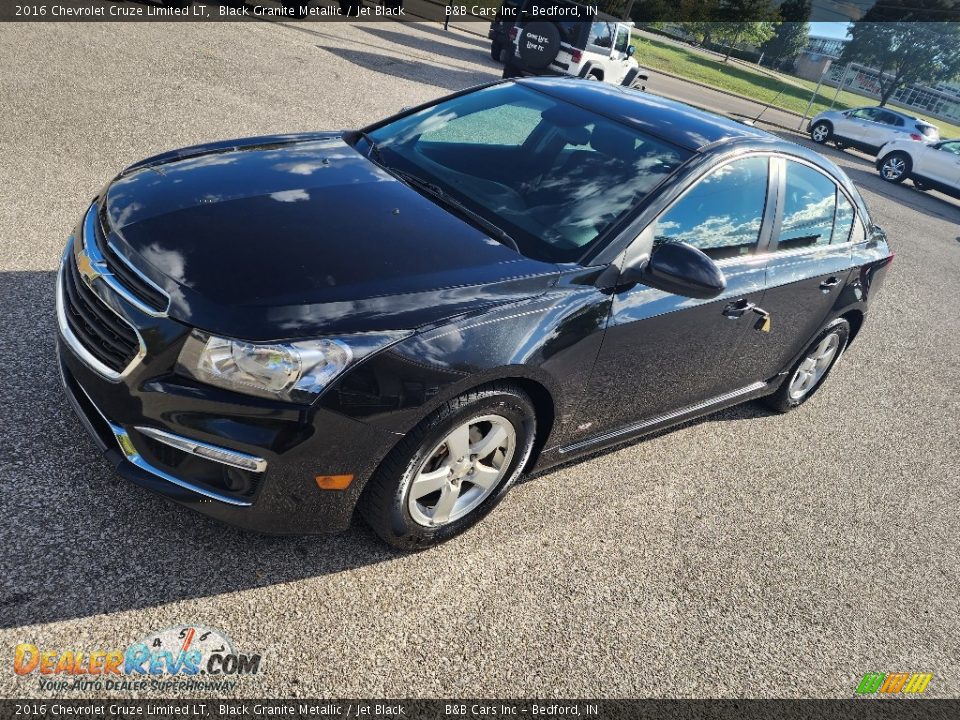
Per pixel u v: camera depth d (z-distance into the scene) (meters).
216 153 3.18
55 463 2.67
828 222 4.09
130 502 2.60
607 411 3.16
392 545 2.68
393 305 2.34
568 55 14.64
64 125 6.06
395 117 3.80
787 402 4.66
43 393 2.99
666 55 39.28
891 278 8.68
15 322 3.39
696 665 2.69
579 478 3.52
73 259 2.58
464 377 2.37
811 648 2.94
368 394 2.23
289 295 2.26
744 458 4.16
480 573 2.79
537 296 2.61
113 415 2.27
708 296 2.71
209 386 2.16
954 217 16.11
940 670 3.02
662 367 3.25
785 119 26.30
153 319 2.20
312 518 2.39
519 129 3.45
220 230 2.49
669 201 3.05
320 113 8.30
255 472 2.22
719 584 3.12
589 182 3.11
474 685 2.35
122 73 7.94
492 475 2.80
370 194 2.91
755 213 3.50
